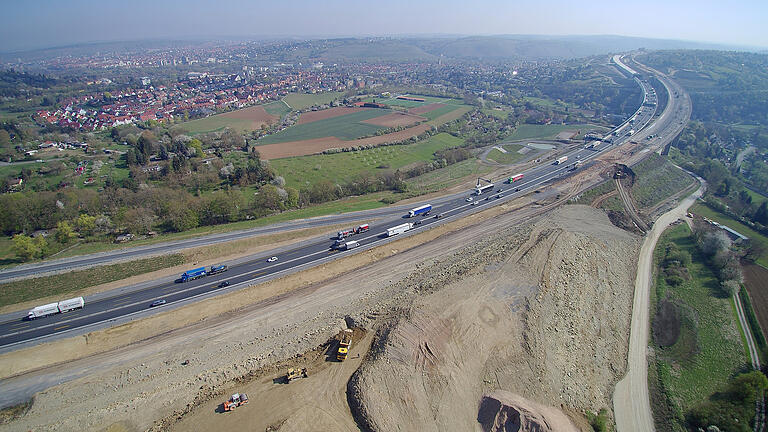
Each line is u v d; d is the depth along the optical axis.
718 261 113.31
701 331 90.50
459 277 93.69
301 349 76.56
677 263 113.69
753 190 175.12
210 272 105.06
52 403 67.44
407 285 96.88
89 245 119.88
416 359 69.62
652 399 73.75
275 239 123.38
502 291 88.06
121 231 128.50
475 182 176.12
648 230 134.50
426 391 64.69
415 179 186.75
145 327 86.19
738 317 95.44
